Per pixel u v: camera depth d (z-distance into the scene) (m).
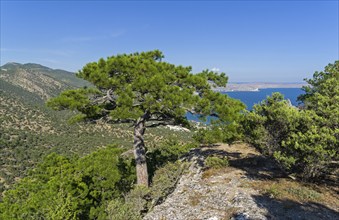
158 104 10.91
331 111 9.30
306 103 11.80
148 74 11.81
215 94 11.93
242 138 11.98
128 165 17.38
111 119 13.84
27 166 71.69
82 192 14.39
